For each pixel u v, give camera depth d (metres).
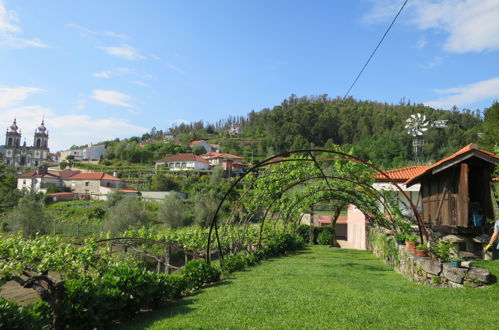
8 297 13.72
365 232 19.30
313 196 16.89
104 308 5.10
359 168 12.59
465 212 8.02
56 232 34.81
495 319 4.66
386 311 5.24
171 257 20.33
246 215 13.41
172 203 35.62
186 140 124.81
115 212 33.03
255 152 102.50
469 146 8.32
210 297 6.66
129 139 135.12
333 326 4.61
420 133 32.12
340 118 113.38
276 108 133.62
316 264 11.59
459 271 6.30
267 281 8.12
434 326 4.51
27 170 105.50
